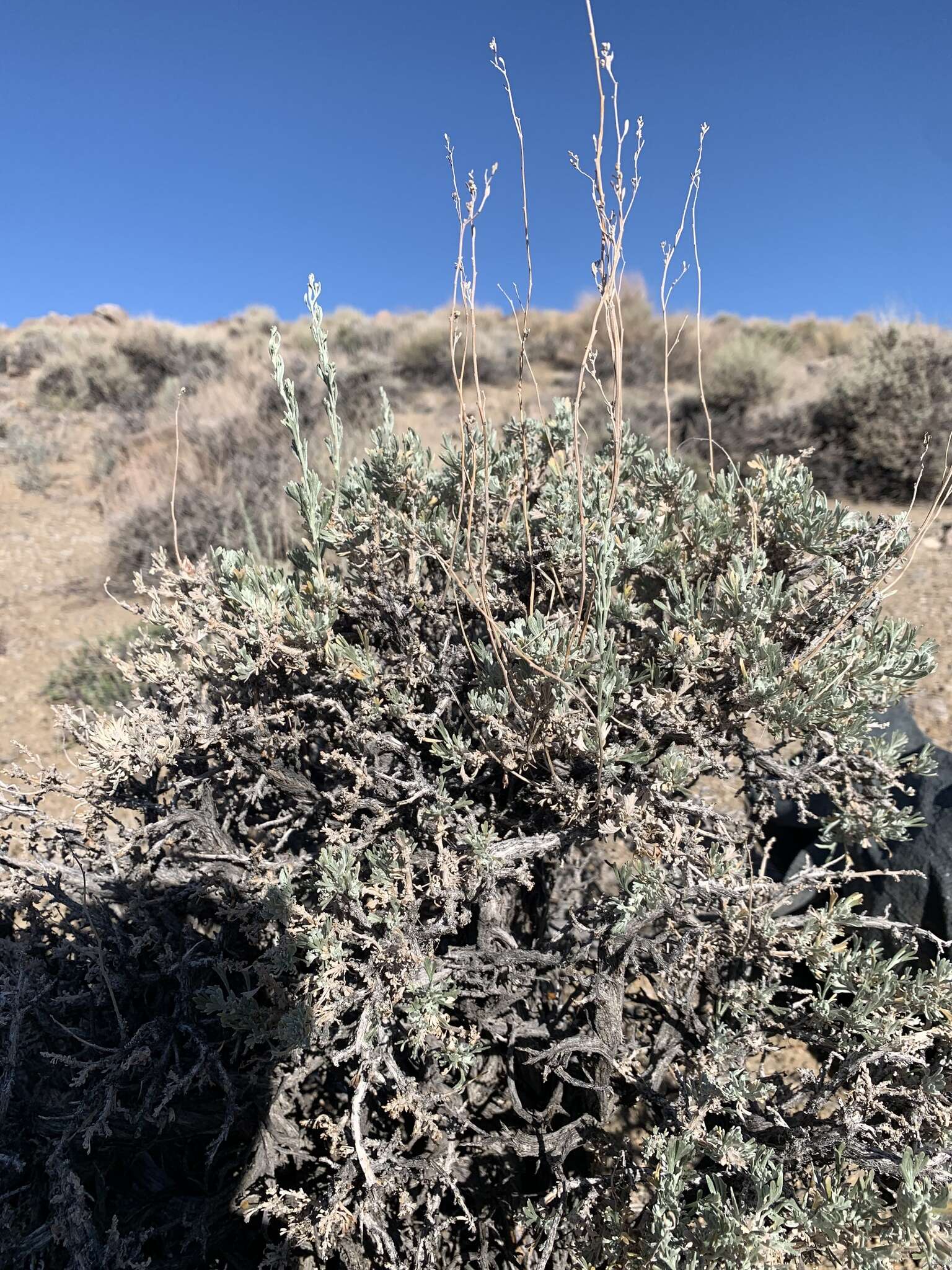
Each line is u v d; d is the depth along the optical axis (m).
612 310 1.22
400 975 1.35
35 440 10.97
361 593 1.75
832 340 15.87
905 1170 1.18
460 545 1.74
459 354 13.77
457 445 2.00
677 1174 1.25
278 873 1.57
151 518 6.89
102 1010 1.59
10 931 1.78
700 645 1.53
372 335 16.97
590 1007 1.56
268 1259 1.37
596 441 6.45
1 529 8.00
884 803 1.64
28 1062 1.54
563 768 1.57
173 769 1.76
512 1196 1.62
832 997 1.50
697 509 1.81
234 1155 1.65
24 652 5.19
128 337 15.63
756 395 9.89
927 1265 1.12
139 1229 1.55
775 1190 1.17
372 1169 1.37
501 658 1.44
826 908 1.55
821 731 1.52
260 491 7.05
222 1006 1.39
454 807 1.51
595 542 1.69
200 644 1.76
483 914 1.56
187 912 1.72
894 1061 1.39
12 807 1.66
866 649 1.63
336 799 1.58
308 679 1.71
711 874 1.46
